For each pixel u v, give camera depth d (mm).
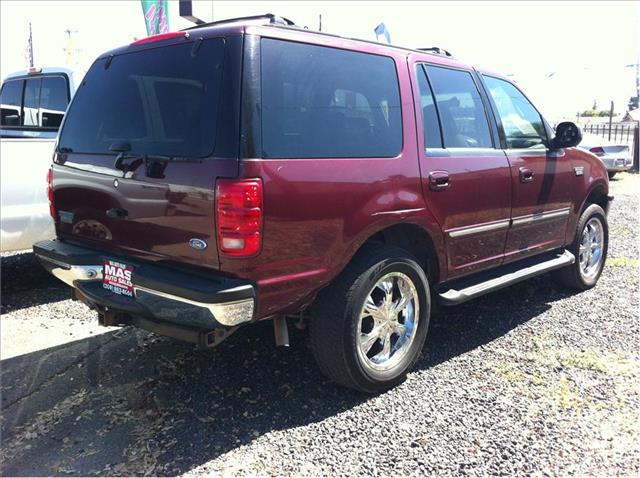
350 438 2914
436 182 3520
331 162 2979
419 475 2633
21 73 6262
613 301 5031
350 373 3180
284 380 3523
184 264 2861
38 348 4055
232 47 2768
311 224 2877
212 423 3049
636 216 9383
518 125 4500
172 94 2932
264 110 2758
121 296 3113
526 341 4137
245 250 2652
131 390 3420
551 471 2672
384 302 3359
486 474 2646
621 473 2654
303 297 2963
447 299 3746
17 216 4723
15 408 3227
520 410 3188
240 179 2625
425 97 3674
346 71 3213
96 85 3428
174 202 2812
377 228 3195
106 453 2799
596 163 5328
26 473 2650
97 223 3281
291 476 2615
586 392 3391
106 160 3174
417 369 3691
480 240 4000
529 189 4383
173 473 2641
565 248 5145
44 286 5488
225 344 4055
